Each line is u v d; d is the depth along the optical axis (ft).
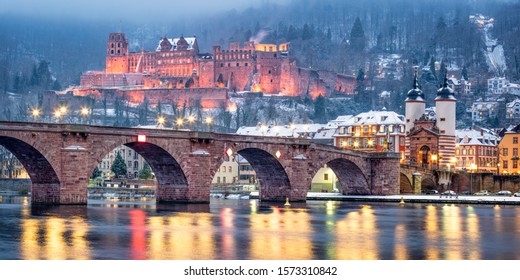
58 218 473.67
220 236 401.49
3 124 521.24
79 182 556.92
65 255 332.19
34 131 537.24
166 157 611.88
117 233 404.77
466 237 417.90
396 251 362.33
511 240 407.23
